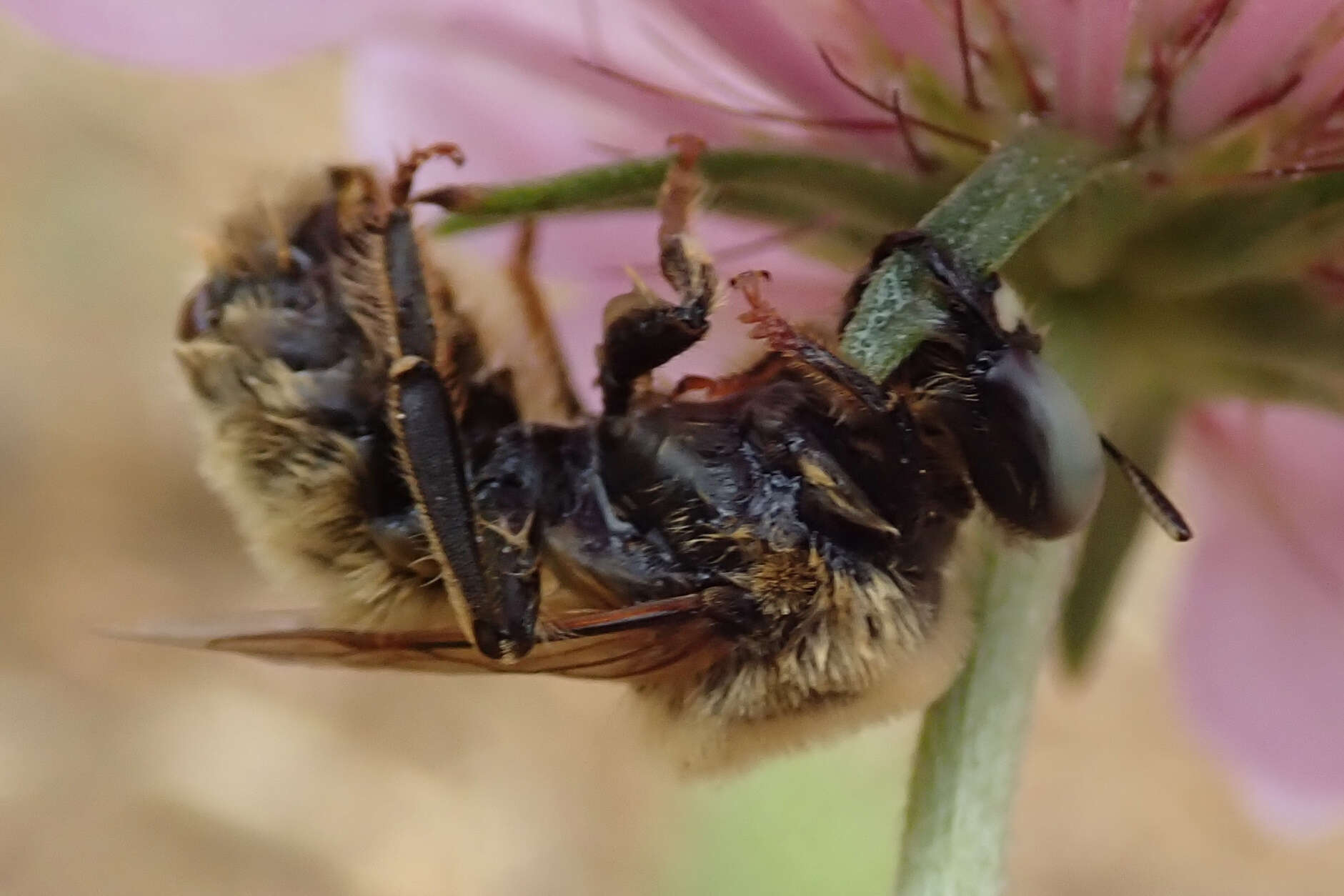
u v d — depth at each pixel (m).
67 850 0.14
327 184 0.05
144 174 0.18
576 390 0.06
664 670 0.05
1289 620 0.07
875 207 0.05
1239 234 0.05
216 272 0.05
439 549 0.05
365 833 0.15
